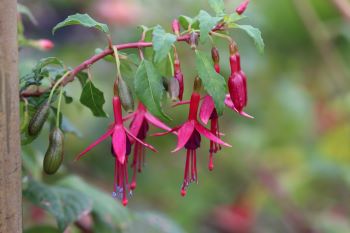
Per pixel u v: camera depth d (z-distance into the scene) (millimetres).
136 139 2096
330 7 5449
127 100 2094
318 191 5840
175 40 1989
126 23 5250
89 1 5289
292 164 5781
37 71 2158
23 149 2961
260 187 5664
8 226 1904
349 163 5848
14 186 1899
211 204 5609
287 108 5660
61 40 5262
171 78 2115
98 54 2121
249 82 5598
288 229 5609
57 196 2658
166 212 5410
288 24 5547
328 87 6371
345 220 5621
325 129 6020
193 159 2219
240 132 5629
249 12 4902
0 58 1816
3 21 1803
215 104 2021
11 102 1851
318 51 5754
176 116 4699
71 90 4758
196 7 4969
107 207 2982
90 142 5082
